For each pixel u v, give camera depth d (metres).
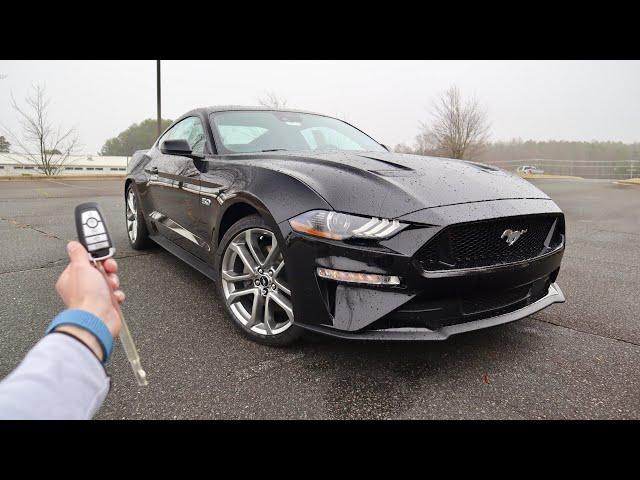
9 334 2.21
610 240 5.27
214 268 2.56
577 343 2.23
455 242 1.76
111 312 0.62
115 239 4.80
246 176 2.22
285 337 2.04
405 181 1.94
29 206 7.71
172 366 1.93
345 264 1.74
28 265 3.58
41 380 0.47
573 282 3.40
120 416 1.57
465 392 1.76
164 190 3.29
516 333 2.35
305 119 3.42
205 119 3.05
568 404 1.69
